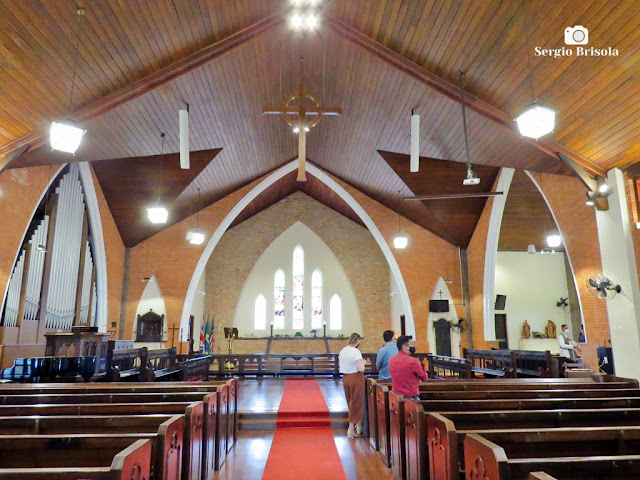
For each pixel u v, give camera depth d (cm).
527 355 1003
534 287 1689
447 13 660
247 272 1962
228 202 1477
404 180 1265
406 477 423
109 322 1309
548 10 578
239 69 841
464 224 1453
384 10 703
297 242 2080
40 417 353
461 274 1524
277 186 1777
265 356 1298
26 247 915
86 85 692
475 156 988
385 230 1538
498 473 229
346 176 1485
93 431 356
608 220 767
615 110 662
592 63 614
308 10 723
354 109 1018
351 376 648
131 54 687
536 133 575
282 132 1206
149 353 966
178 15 662
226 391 554
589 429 291
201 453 423
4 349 825
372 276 2000
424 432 374
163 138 967
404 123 984
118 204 1281
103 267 1259
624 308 730
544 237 1603
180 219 1458
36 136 702
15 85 617
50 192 1038
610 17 549
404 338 496
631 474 233
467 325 1493
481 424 374
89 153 887
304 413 738
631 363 714
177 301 1428
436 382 614
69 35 596
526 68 676
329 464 507
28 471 213
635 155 717
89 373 764
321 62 873
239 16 717
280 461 521
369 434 634
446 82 785
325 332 1933
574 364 1083
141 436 285
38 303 944
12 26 544
